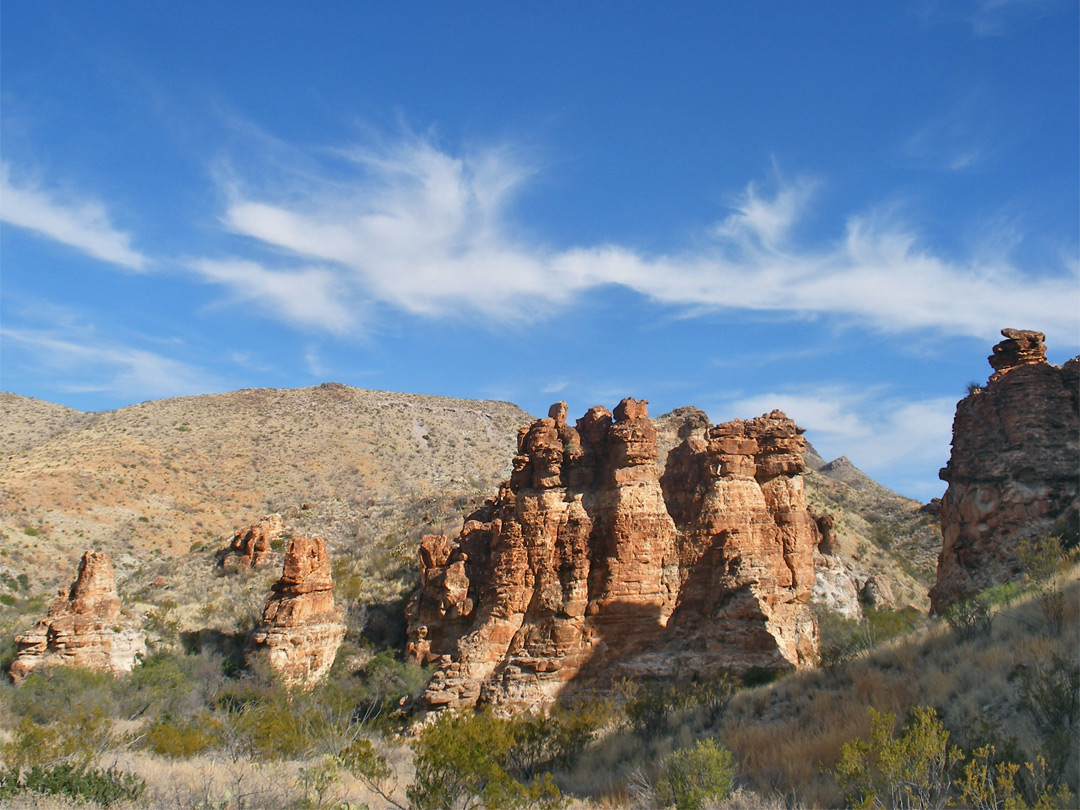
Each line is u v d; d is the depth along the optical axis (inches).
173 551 4581.7
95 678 2149.4
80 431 6594.5
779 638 1697.8
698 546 1820.9
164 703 2117.4
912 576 3737.7
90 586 2409.0
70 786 941.2
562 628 1749.5
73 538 4365.2
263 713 1456.7
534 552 1845.5
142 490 5354.3
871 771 840.3
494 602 1835.6
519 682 1715.1
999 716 924.6
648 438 1875.0
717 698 1403.8
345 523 4192.9
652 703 1393.9
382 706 2082.9
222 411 7268.7
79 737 1288.1
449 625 2342.5
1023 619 1168.2
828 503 4539.9
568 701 1685.5
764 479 1911.9
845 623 2164.1
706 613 1754.4
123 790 957.8
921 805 748.6
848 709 1096.2
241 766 1132.5
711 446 1908.2
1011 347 1787.6
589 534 1830.7
